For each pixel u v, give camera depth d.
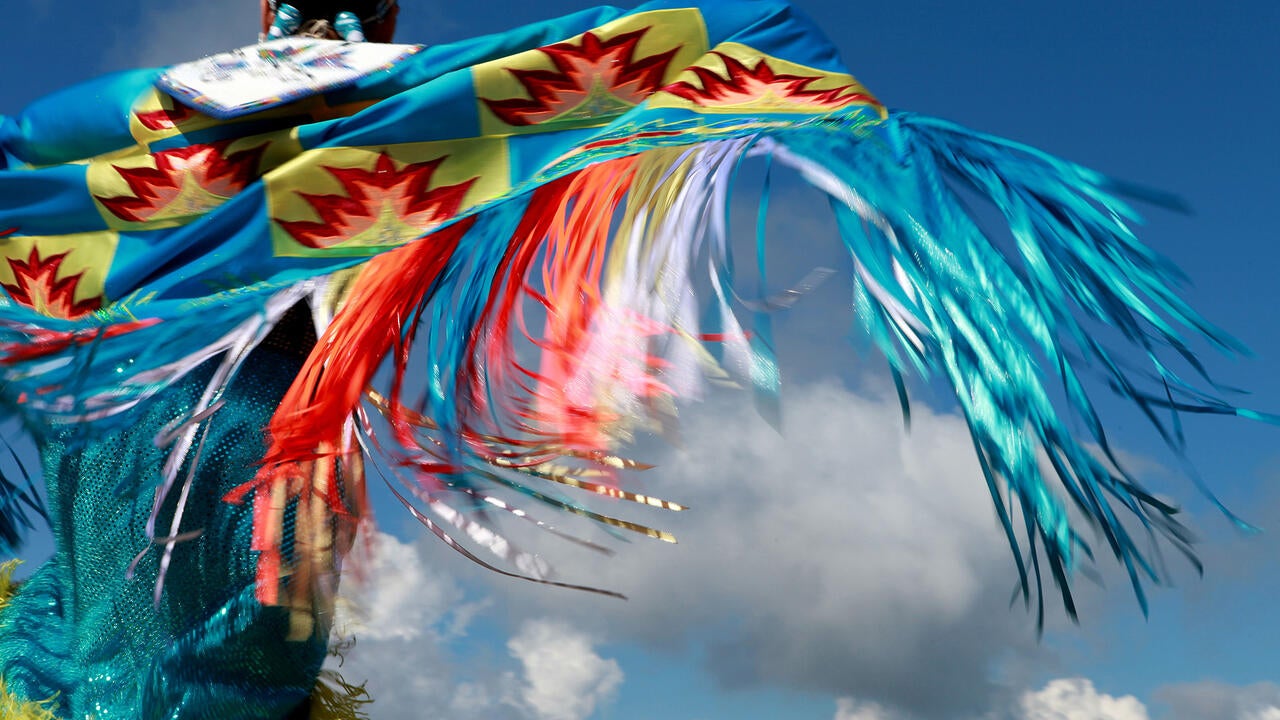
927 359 1.52
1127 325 1.55
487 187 1.92
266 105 1.90
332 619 1.74
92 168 1.94
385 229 1.90
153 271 1.88
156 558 1.73
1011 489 1.47
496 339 1.95
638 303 1.83
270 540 1.71
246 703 1.69
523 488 1.90
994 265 1.55
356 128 1.91
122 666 1.75
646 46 1.97
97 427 1.78
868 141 1.72
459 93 1.93
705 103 1.92
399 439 1.90
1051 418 1.48
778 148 1.75
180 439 1.74
